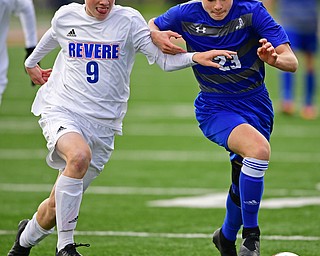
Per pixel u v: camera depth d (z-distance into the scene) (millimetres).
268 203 33000
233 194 23266
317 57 100688
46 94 22562
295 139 49688
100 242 26812
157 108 63000
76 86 22047
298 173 39594
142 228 28875
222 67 22688
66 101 22062
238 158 22891
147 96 70062
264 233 27906
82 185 21109
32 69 23672
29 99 66875
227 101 22984
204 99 23266
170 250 25688
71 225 21031
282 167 41188
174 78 86688
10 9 28438
